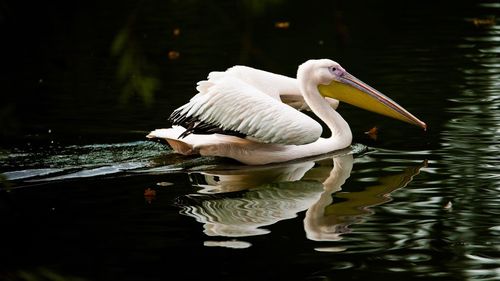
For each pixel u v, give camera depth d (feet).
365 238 26.35
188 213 29.01
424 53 59.67
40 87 52.29
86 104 47.21
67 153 37.06
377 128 42.09
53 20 77.71
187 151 36.99
